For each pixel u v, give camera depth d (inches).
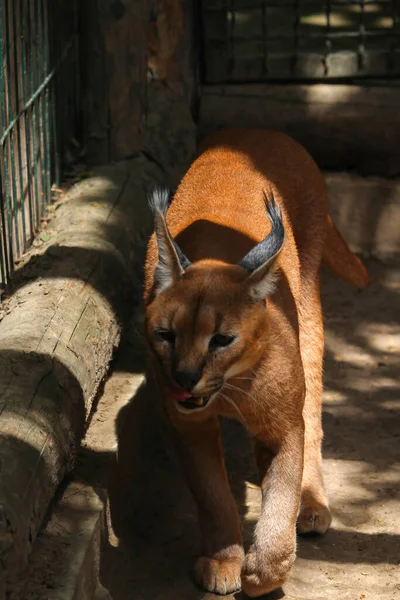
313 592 190.7
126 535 201.5
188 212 203.3
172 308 166.7
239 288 167.2
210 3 329.1
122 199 278.2
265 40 332.2
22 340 188.4
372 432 247.3
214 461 193.2
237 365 169.5
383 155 332.5
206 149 232.1
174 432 190.9
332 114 330.0
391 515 216.5
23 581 147.1
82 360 195.5
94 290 221.0
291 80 335.9
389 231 332.5
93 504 177.5
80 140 312.7
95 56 305.4
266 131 236.7
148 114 323.6
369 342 289.3
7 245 239.1
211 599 189.0
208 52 333.4
